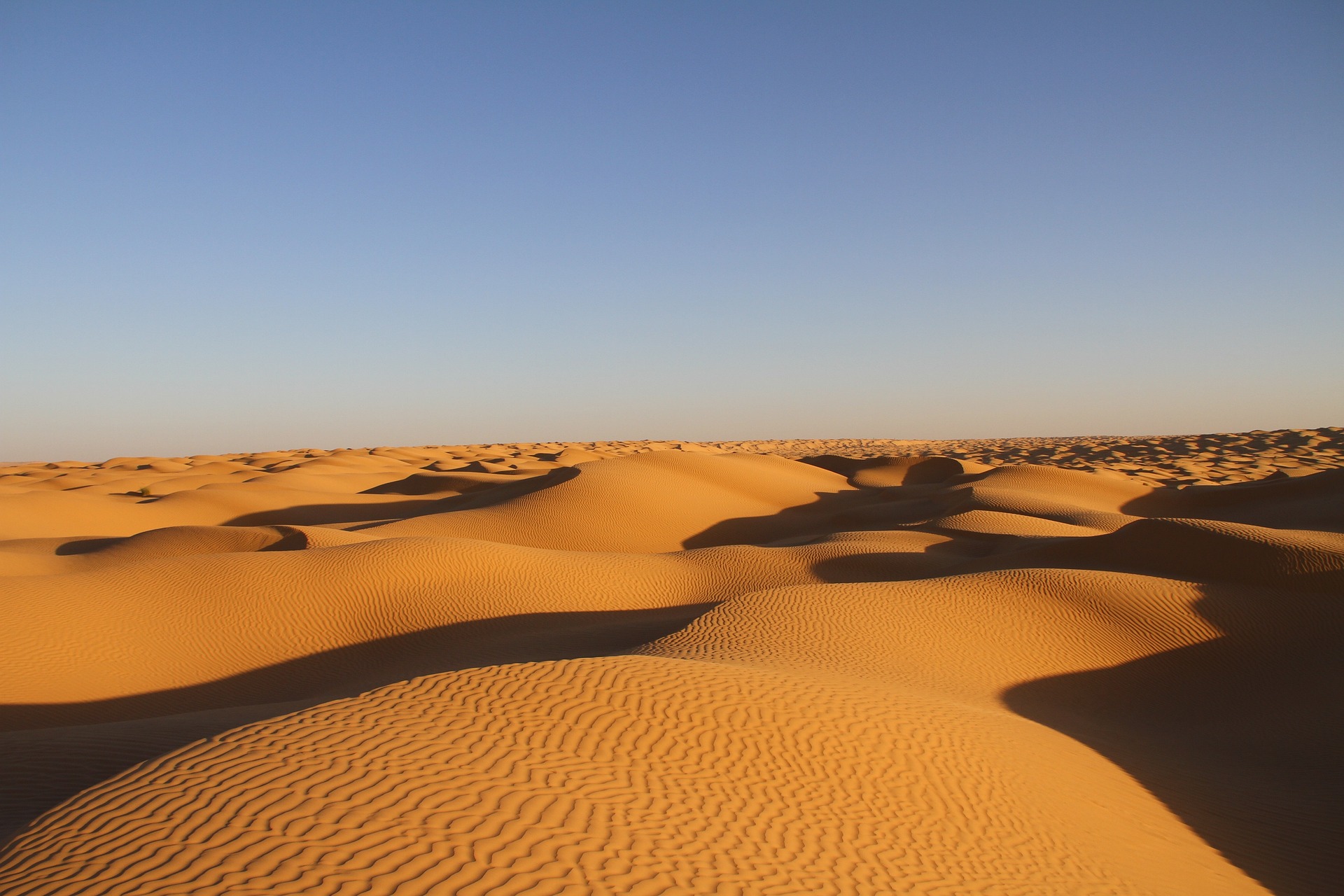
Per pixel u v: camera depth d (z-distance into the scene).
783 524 48.44
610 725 8.92
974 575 21.64
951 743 10.14
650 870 6.33
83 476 88.06
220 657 19.55
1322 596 19.97
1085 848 8.44
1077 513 39.12
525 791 7.28
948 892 6.93
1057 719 14.51
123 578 22.50
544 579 24.55
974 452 154.50
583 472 49.84
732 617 17.94
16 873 5.82
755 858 6.82
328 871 5.83
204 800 6.82
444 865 6.02
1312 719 14.96
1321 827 10.73
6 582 21.55
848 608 18.88
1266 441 122.25
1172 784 11.64
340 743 8.05
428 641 20.70
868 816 8.00
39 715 16.06
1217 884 8.57
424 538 25.88
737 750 8.77
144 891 5.54
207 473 83.38
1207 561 22.48
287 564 23.47
